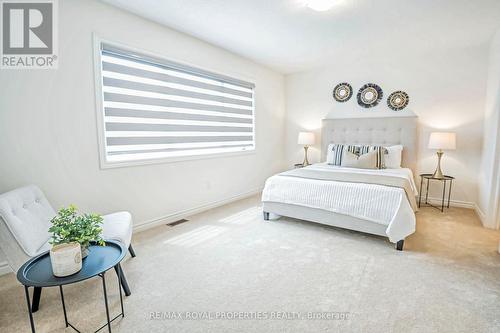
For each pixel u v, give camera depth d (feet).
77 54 7.77
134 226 9.45
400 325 4.80
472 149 12.01
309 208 9.64
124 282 5.73
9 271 6.76
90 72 8.08
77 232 4.57
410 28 9.95
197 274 6.64
